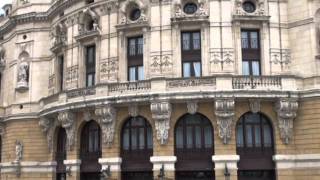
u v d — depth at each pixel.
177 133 47.62
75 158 52.09
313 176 45.44
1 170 64.00
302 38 48.41
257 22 48.81
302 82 47.28
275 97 45.44
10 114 62.72
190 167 46.59
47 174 58.22
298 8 49.00
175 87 45.94
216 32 48.28
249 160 46.53
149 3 50.34
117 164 48.19
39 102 60.16
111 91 48.16
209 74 47.75
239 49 48.22
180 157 46.97
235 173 45.19
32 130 60.50
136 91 47.03
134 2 51.09
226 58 47.81
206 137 47.09
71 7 56.97
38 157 59.47
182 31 49.41
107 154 48.75
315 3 48.38
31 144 60.12
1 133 65.06
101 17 53.06
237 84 45.34
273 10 49.41
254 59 48.94
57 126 57.00
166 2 49.62
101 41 52.50
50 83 60.91
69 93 51.81
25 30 64.06
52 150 57.81
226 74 45.78
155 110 45.91
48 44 63.03
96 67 52.53
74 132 52.16
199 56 48.75
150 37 49.59
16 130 61.53
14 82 63.97
